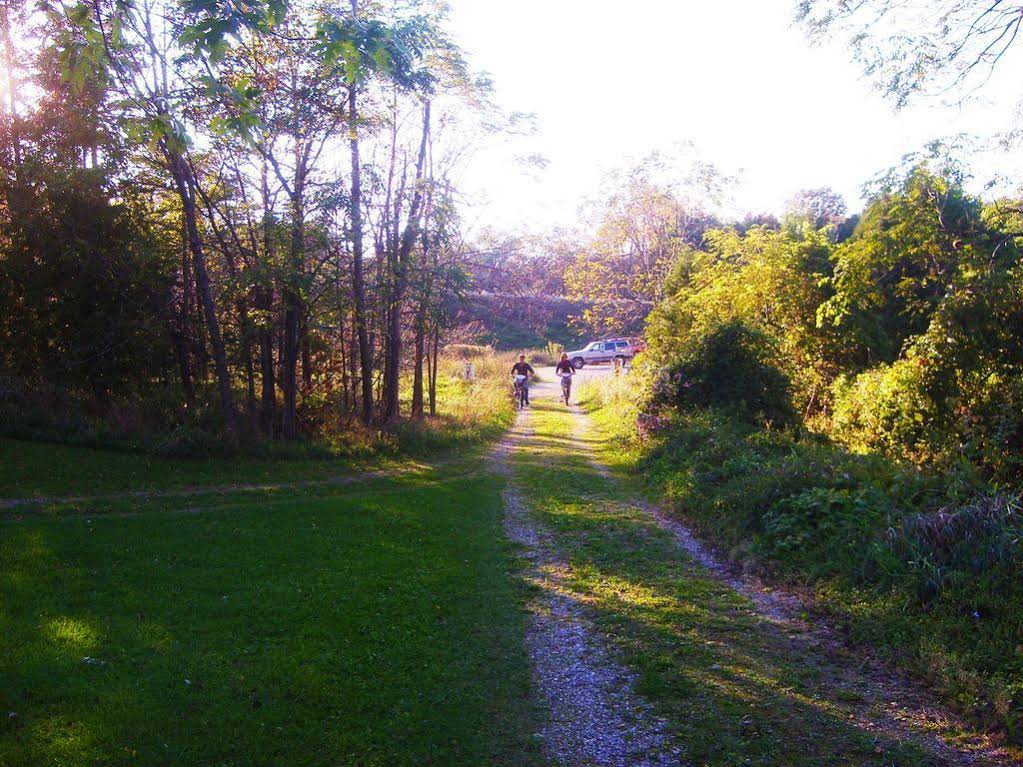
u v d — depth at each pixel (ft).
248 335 45.75
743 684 15.81
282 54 42.24
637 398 57.67
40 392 43.21
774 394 52.49
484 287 84.84
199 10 17.99
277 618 19.33
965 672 15.10
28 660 15.67
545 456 50.67
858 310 60.54
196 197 46.62
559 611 20.79
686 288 80.79
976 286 43.98
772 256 66.64
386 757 12.98
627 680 16.26
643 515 32.42
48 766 11.89
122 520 28.78
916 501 25.13
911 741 13.28
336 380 58.44
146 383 48.11
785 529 24.84
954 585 18.20
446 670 16.74
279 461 43.55
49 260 43.96
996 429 41.04
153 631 17.95
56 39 20.94
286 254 44.06
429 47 53.11
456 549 27.07
